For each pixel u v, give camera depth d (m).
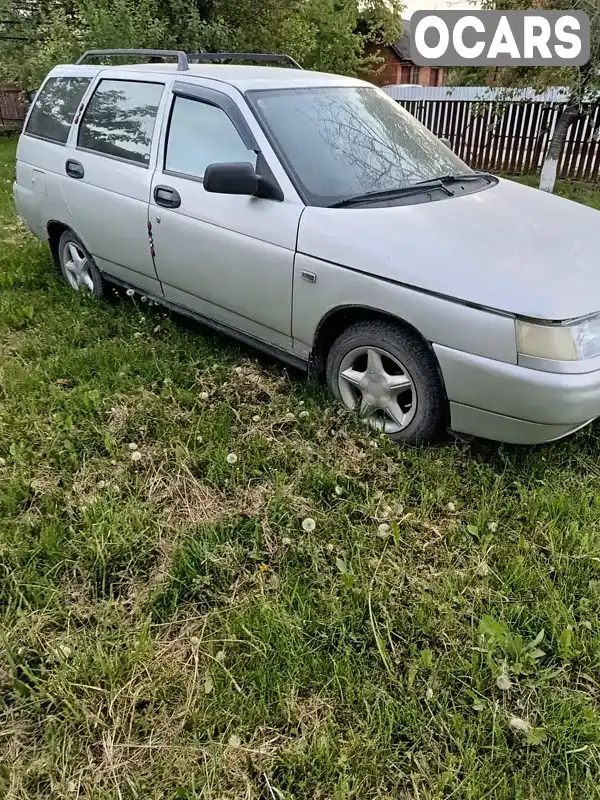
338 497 2.81
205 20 11.47
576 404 2.56
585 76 8.41
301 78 3.77
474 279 2.66
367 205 3.13
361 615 2.23
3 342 4.29
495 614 2.24
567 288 2.62
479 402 2.74
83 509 2.68
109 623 2.22
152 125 3.92
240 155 3.38
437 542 2.57
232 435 3.24
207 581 2.38
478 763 1.79
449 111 12.40
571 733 1.85
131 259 4.24
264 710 1.93
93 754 1.85
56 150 4.69
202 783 1.76
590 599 2.30
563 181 11.07
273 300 3.34
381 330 3.00
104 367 3.86
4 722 1.94
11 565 2.45
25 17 12.66
